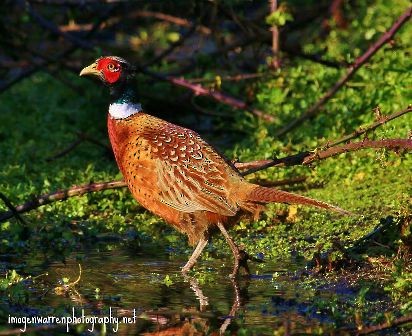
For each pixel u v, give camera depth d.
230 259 10.66
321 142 13.05
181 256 10.87
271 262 10.38
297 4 17.86
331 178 12.91
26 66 17.67
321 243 10.59
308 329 8.25
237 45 16.20
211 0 15.28
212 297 9.27
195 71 16.62
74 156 15.09
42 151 14.97
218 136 15.70
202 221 10.12
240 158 13.27
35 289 9.62
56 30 16.41
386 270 9.70
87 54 18.77
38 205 11.24
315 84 14.75
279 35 15.44
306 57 15.14
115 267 10.42
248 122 14.84
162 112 16.64
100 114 16.64
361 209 11.62
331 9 16.69
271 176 12.80
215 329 8.39
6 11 17.23
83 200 12.66
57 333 8.42
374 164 12.74
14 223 11.95
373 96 13.68
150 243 11.51
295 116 14.43
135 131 10.62
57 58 16.78
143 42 18.53
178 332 8.35
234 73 16.42
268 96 14.85
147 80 16.30
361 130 10.17
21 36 17.12
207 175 10.01
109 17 18.36
